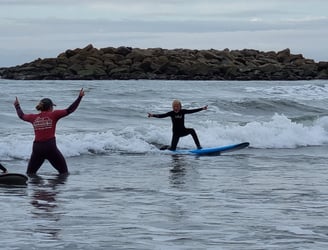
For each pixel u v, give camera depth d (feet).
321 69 320.09
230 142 62.13
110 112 81.41
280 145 63.21
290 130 65.98
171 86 157.17
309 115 87.45
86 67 295.69
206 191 34.35
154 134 60.85
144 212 27.94
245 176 40.86
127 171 43.11
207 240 22.59
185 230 24.23
